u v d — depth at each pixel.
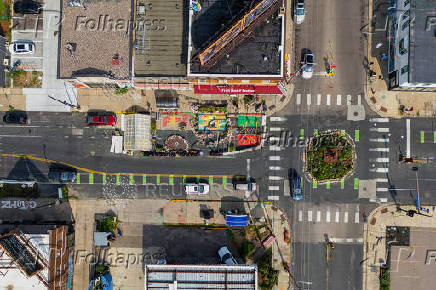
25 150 48.91
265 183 48.28
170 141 48.75
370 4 47.97
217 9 41.53
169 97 47.84
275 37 41.34
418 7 42.22
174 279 41.16
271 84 46.03
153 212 48.66
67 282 46.69
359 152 47.97
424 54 42.12
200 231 48.34
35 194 48.75
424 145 47.56
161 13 43.81
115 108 48.94
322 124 48.22
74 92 48.88
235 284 41.00
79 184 48.78
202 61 38.75
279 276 47.91
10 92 48.97
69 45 42.94
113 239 48.28
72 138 48.91
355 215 47.88
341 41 48.19
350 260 47.78
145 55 43.81
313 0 48.19
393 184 47.69
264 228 48.06
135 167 48.84
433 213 47.41
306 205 48.00
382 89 48.00
